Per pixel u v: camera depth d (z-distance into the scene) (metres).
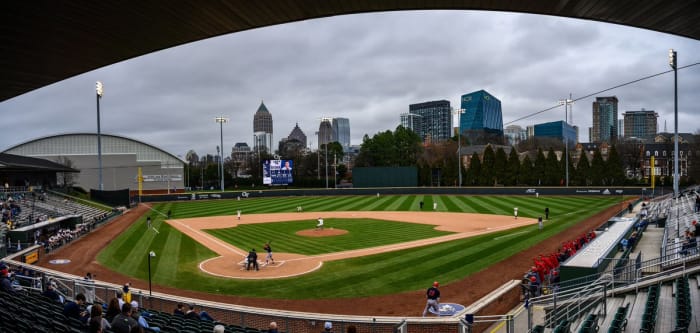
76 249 34.03
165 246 34.88
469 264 26.44
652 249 28.38
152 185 108.06
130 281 24.12
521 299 19.42
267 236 38.84
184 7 7.45
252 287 22.78
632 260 22.11
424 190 81.44
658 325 13.40
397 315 18.31
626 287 17.48
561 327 12.93
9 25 7.84
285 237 38.06
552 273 21.36
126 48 9.32
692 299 14.77
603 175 80.81
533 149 155.12
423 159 127.50
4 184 59.00
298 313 15.62
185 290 22.38
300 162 129.62
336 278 24.14
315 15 8.22
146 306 17.62
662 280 17.34
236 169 154.50
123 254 31.86
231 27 8.53
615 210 51.50
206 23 8.24
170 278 24.75
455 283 22.61
